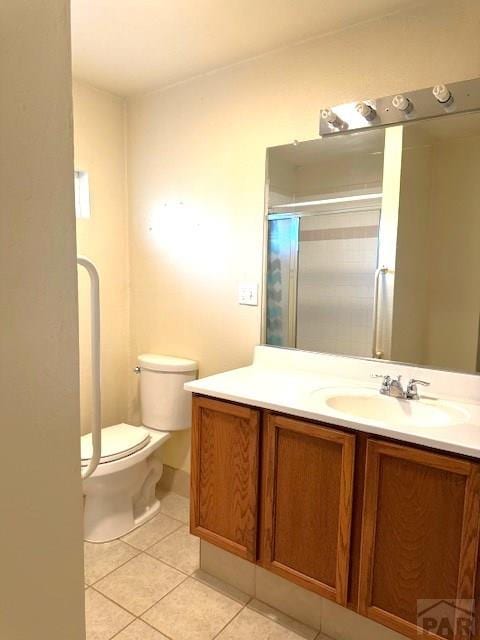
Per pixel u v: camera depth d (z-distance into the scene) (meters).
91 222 2.50
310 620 1.64
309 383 1.86
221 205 2.30
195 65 2.20
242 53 2.08
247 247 2.22
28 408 0.63
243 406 1.68
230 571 1.83
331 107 1.92
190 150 2.38
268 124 2.11
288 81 2.03
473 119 1.62
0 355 0.59
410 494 1.34
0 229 0.58
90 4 1.71
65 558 0.70
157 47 2.03
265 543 1.66
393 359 1.86
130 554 2.03
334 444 1.47
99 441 1.03
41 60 0.61
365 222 1.89
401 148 1.77
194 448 1.83
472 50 1.61
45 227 0.63
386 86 1.80
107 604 1.71
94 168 2.50
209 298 2.39
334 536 1.50
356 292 1.93
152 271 2.62
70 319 0.67
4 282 0.59
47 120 0.62
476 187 1.64
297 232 2.07
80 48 2.04
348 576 1.47
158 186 2.54
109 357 2.67
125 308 2.74
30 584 0.65
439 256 1.73
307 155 2.01
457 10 1.63
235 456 1.71
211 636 1.57
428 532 1.32
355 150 1.89
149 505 2.41
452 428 1.36
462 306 1.70
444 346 1.74
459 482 1.25
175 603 1.73
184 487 2.57
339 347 1.99
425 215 1.74
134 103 2.59
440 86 1.61
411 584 1.36
